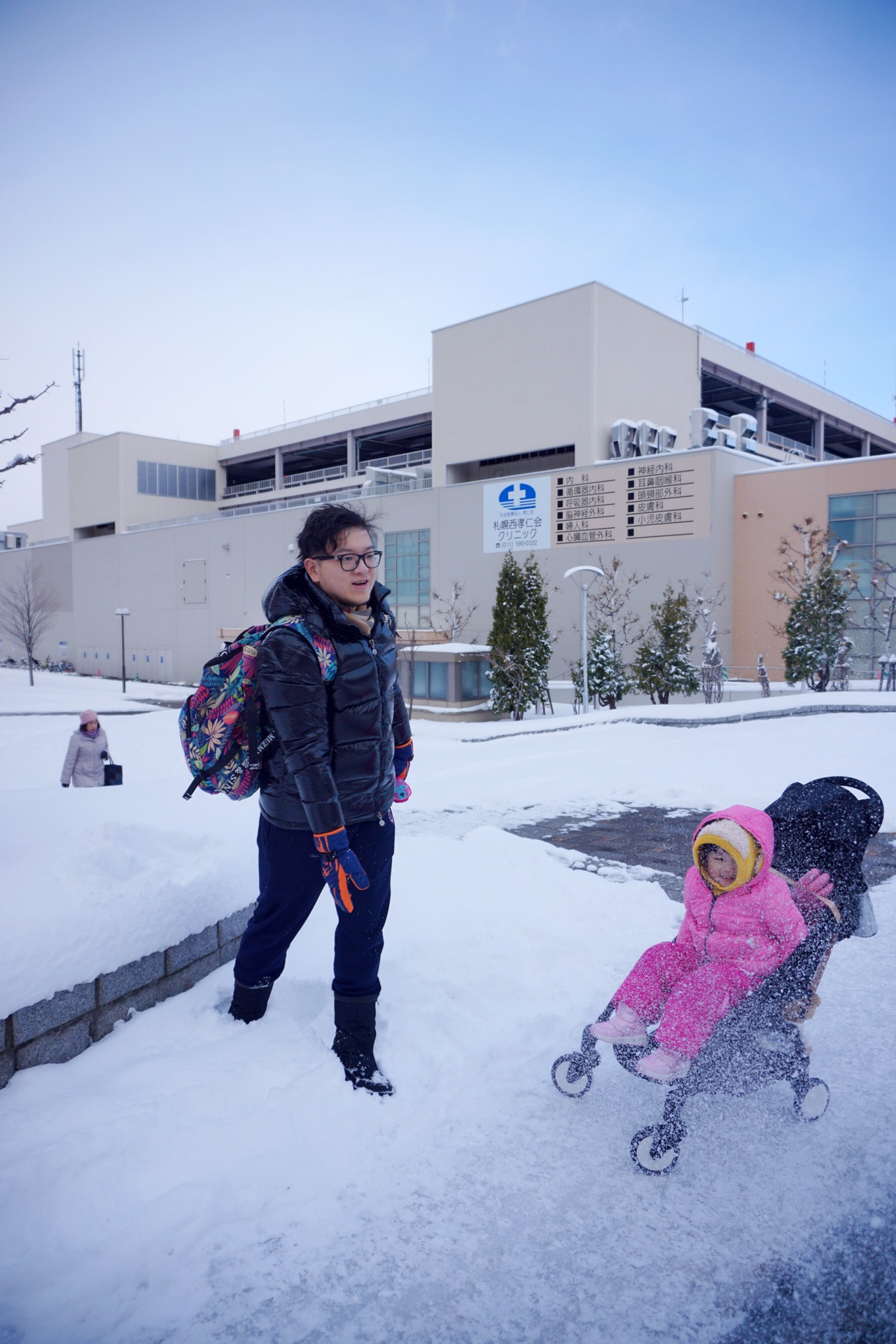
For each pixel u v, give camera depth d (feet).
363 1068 9.45
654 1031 8.50
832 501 102.83
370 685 9.23
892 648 99.40
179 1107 8.52
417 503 135.85
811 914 9.14
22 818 15.25
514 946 13.56
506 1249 6.87
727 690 98.37
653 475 110.32
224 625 172.24
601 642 90.22
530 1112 9.02
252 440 207.82
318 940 13.44
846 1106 9.00
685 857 20.97
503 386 131.23
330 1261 6.75
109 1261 6.70
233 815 16.20
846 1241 6.89
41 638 225.56
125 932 10.28
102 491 209.97
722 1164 8.03
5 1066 8.79
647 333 131.85
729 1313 6.13
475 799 29.07
